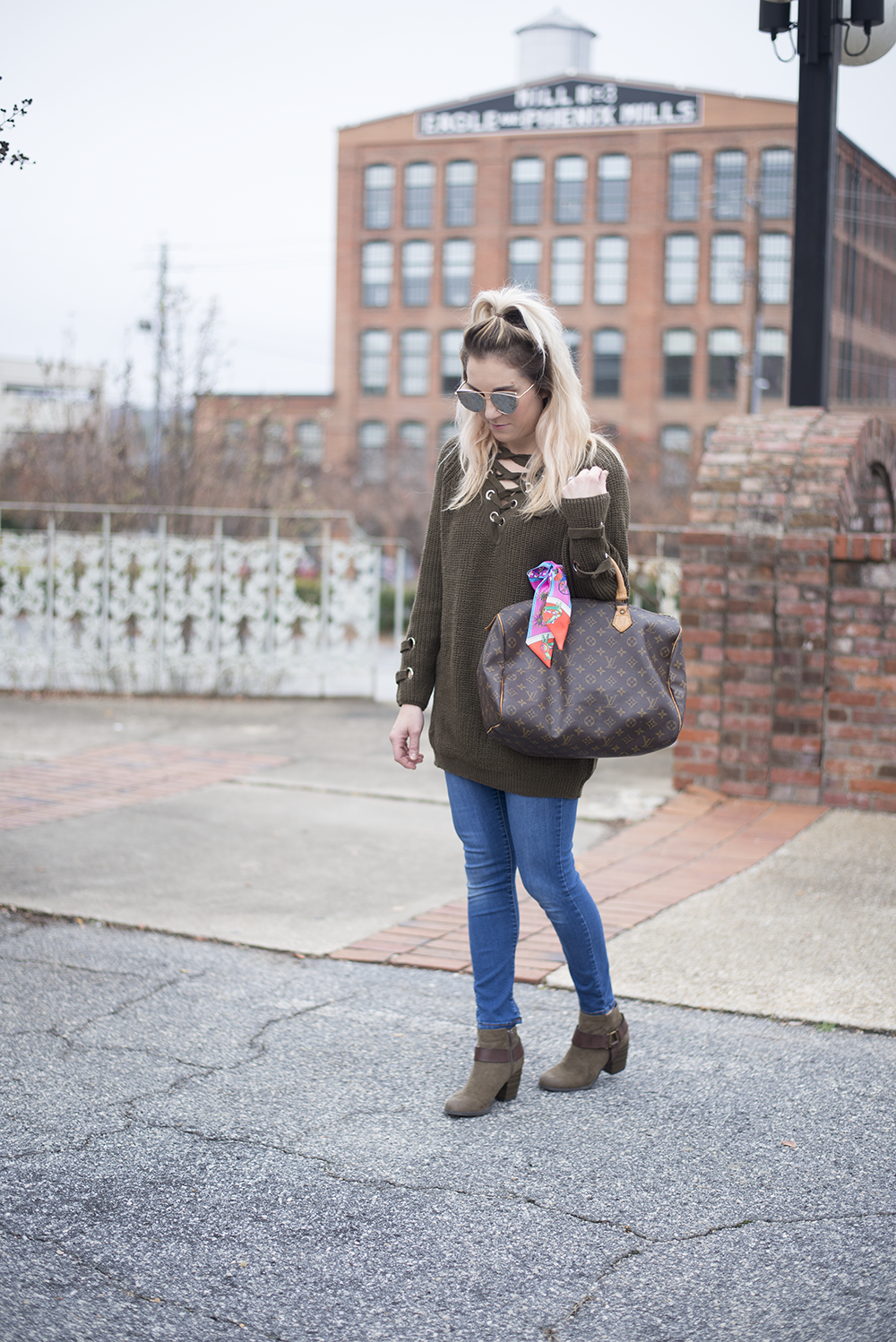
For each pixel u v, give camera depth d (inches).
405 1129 105.2
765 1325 77.9
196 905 169.2
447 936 156.6
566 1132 104.8
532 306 102.2
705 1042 124.3
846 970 143.5
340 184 2118.6
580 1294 81.5
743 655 233.3
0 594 389.7
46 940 153.9
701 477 239.1
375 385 2137.1
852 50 247.8
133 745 292.8
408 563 1626.5
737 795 236.4
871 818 221.0
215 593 387.2
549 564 103.1
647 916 164.2
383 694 398.0
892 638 223.0
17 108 157.9
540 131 2016.5
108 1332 76.6
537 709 99.0
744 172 1943.9
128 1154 100.0
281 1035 125.2
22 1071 115.2
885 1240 87.7
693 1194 94.3
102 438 511.8
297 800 237.1
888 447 262.1
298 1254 85.9
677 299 1982.0
